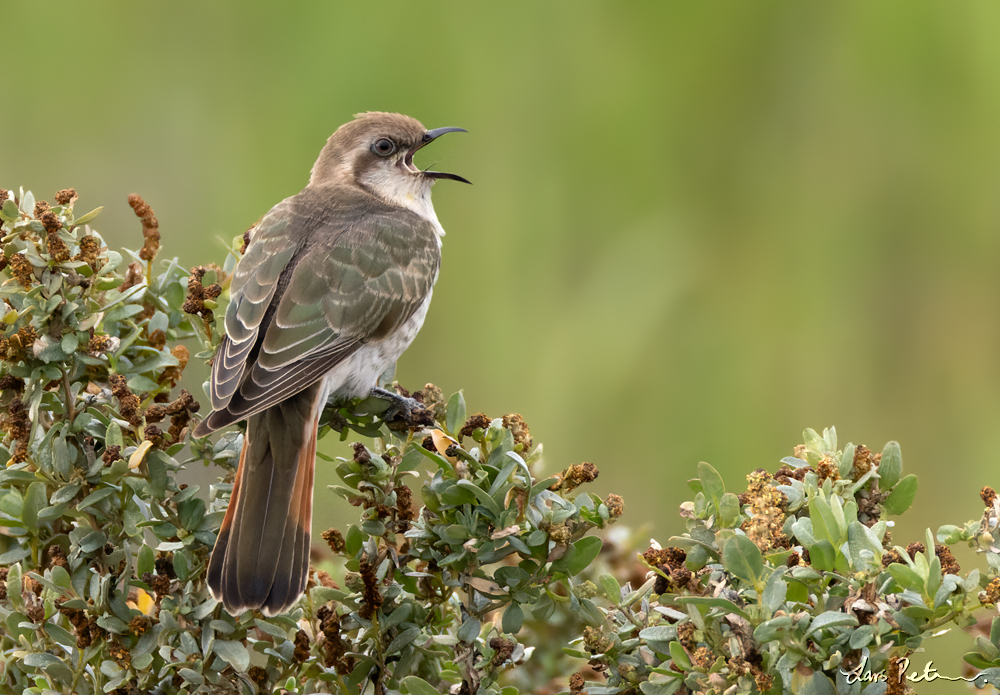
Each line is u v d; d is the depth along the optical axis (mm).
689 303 12531
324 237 7648
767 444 11711
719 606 4559
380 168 8922
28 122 13305
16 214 5625
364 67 13297
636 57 13320
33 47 13289
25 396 5504
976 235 12773
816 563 4641
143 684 5270
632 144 13078
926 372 12422
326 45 13344
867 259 12781
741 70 13297
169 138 13312
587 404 11797
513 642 5535
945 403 12266
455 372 12172
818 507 4656
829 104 13234
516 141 13031
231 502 5828
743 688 4453
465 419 5516
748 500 5188
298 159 13180
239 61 13469
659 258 12477
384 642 5383
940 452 12016
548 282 12547
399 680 5383
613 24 13352
